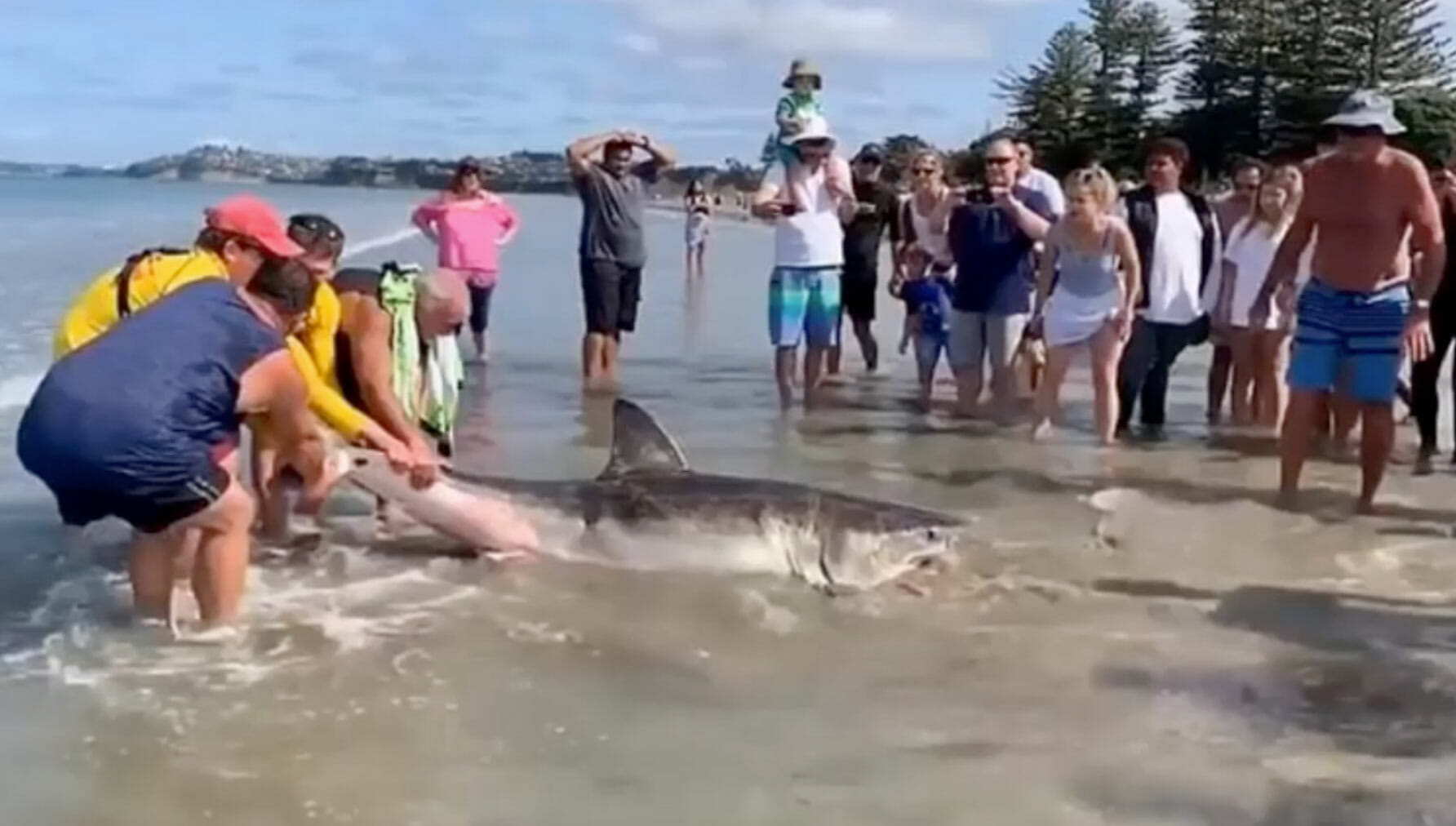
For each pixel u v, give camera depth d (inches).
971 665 238.1
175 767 193.0
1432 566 303.4
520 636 250.2
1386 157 346.6
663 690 225.3
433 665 234.2
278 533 305.6
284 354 249.1
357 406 297.9
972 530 324.8
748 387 543.2
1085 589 282.0
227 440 246.1
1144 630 257.4
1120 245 428.1
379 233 1642.5
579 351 637.9
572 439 425.4
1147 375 464.1
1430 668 239.0
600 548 292.2
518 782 190.1
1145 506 352.2
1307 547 317.4
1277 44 3553.2
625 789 188.2
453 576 284.7
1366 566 302.5
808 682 229.6
